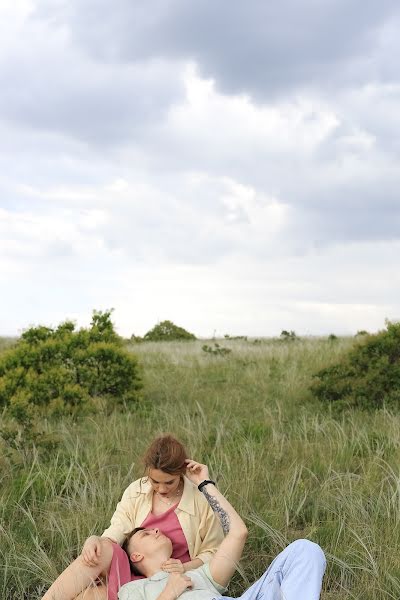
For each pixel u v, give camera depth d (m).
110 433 9.49
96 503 6.41
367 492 6.66
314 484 7.18
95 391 12.19
